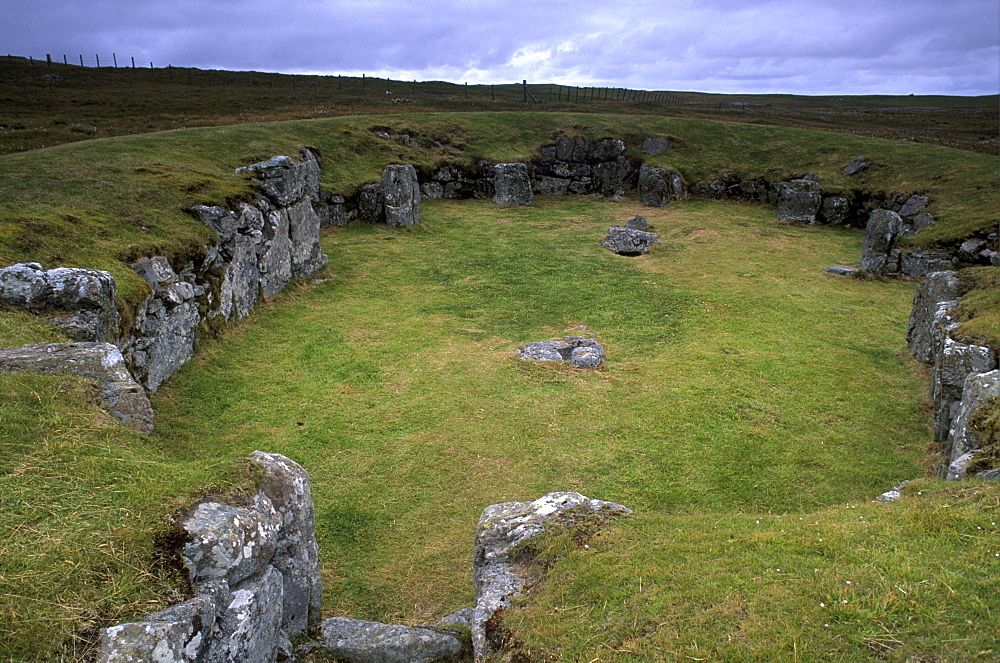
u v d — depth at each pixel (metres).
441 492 15.20
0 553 6.55
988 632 6.36
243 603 7.14
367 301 29.58
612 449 17.19
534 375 21.75
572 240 41.91
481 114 62.41
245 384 20.47
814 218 48.72
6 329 13.45
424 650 8.37
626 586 8.10
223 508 7.89
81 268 17.45
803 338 26.06
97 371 11.49
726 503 14.84
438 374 21.70
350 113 67.94
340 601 11.62
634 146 59.56
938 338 20.53
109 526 7.18
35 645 5.69
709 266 36.84
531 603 8.14
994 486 9.58
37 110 55.94
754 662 6.45
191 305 22.09
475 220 47.16
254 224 27.52
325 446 17.00
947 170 47.59
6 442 8.64
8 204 22.08
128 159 31.48
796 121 81.81
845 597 7.19
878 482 15.79
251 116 61.78
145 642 5.89
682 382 21.50
